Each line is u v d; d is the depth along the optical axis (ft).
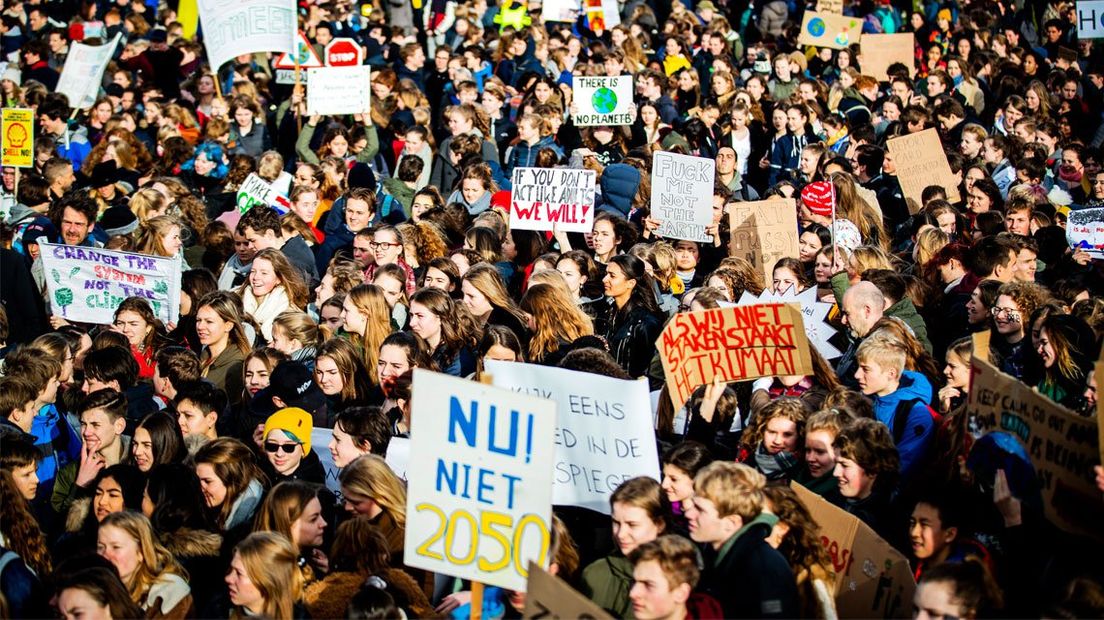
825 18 71.77
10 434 24.94
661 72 59.16
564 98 61.31
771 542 19.35
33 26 83.05
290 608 19.49
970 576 16.46
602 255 37.86
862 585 19.76
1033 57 71.31
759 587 17.89
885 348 24.54
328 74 53.78
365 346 30.66
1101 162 50.31
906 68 63.26
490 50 72.54
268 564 19.36
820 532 20.65
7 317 36.55
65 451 29.55
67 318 36.58
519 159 50.62
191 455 25.13
